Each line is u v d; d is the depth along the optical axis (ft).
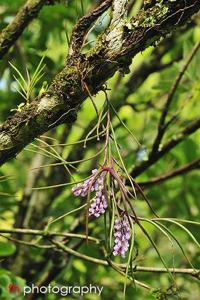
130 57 4.83
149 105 8.95
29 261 8.43
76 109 4.90
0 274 6.62
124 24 4.80
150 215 9.45
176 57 9.02
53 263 7.80
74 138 10.58
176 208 9.48
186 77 8.34
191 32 8.90
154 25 4.77
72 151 8.65
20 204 8.77
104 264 6.51
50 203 8.89
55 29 8.61
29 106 4.87
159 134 7.42
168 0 4.77
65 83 4.82
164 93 9.10
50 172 9.00
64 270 8.14
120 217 4.76
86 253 8.30
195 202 9.71
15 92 8.72
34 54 8.11
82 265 8.61
